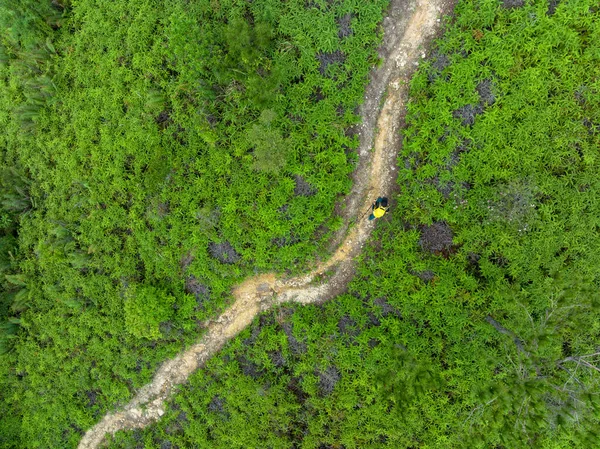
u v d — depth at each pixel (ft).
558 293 37.06
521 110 38.04
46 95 49.01
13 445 55.06
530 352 36.63
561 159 37.96
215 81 43.06
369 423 43.75
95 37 46.29
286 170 42.73
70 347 50.24
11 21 47.60
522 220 38.45
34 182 51.08
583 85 36.88
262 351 45.52
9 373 54.19
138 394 49.67
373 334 42.83
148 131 44.45
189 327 46.11
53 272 49.78
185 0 42.65
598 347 38.73
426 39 40.22
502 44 37.52
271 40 41.24
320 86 41.65
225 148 43.52
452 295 40.73
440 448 42.45
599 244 38.19
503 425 36.40
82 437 52.75
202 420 47.80
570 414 35.04
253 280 46.19
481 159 39.24
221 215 44.14
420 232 41.86
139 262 46.91
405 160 41.73
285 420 45.03
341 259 44.65
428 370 40.70
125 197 45.96
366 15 40.09
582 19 36.04
